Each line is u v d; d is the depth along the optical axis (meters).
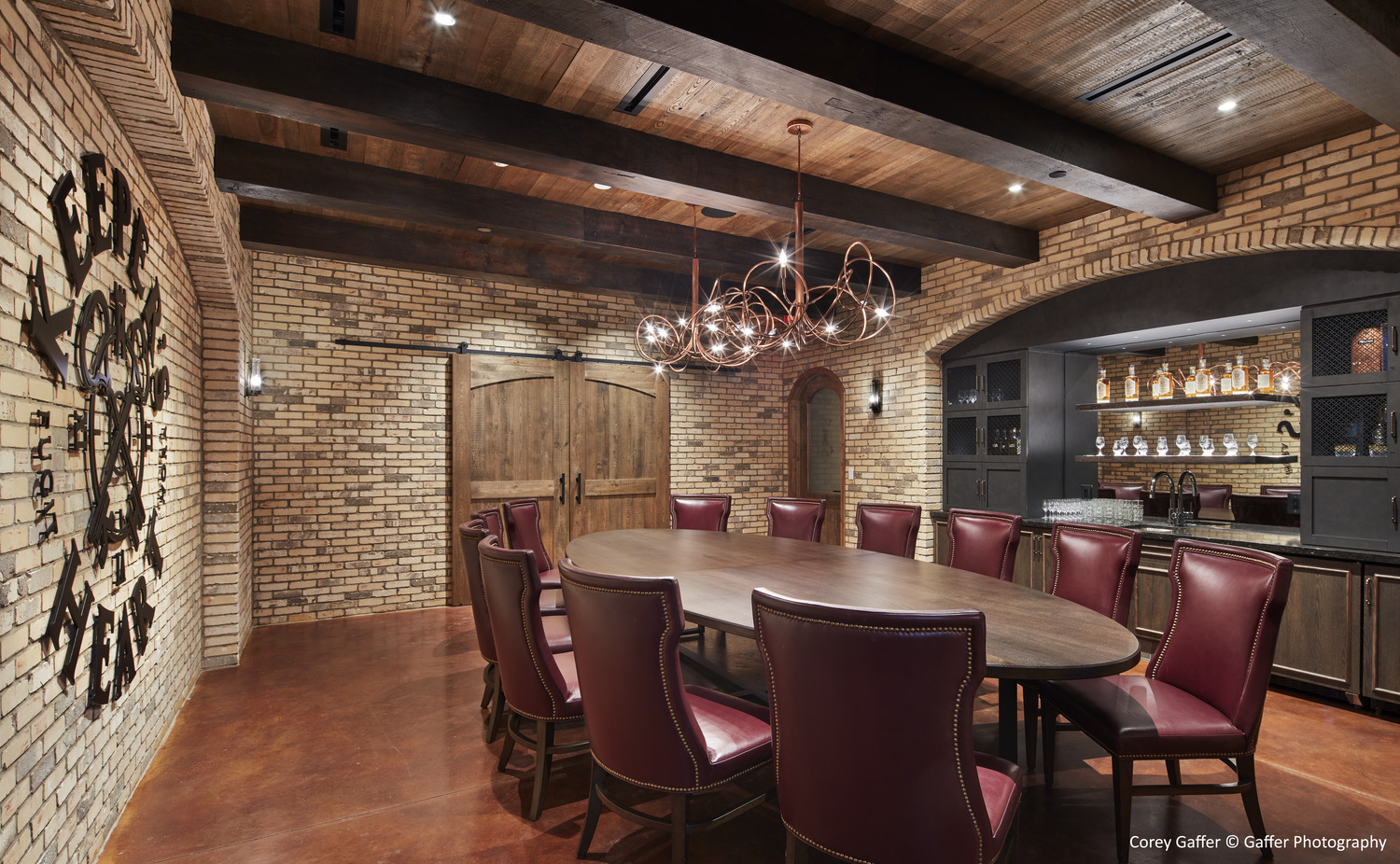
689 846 2.38
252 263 5.35
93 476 2.11
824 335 4.29
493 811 2.60
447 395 6.11
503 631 2.60
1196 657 2.47
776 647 1.68
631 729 2.05
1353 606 3.55
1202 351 5.25
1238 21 2.26
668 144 3.64
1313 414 3.81
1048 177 3.57
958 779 1.51
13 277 1.65
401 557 5.89
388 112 2.95
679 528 5.41
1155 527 4.71
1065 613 2.45
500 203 4.42
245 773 2.89
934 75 2.93
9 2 1.64
